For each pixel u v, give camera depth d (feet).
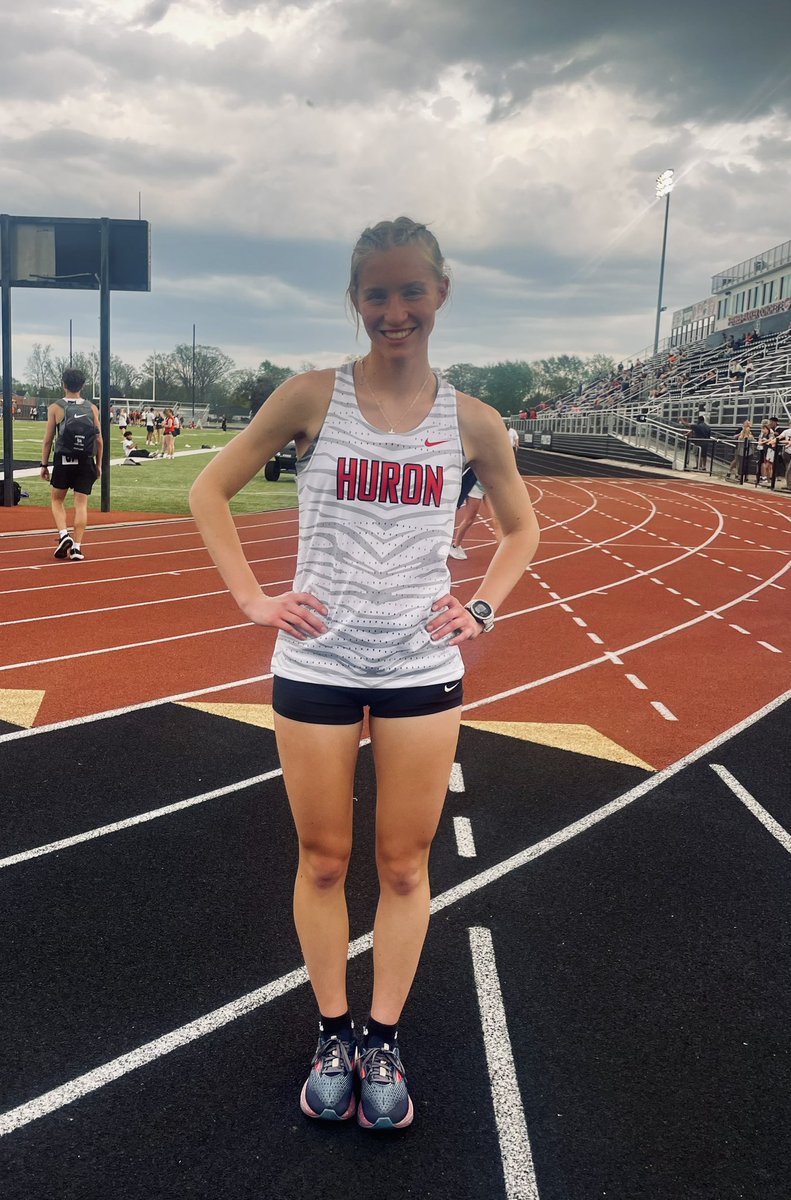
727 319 201.77
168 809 12.95
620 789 14.17
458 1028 8.39
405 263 6.08
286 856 11.62
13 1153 6.77
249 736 16.07
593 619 26.94
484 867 11.55
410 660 6.53
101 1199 6.38
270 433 6.57
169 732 16.19
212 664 20.72
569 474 103.24
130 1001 8.64
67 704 17.62
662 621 26.84
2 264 48.70
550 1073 7.81
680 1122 7.27
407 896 7.13
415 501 6.40
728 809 13.50
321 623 6.44
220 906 10.38
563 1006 8.76
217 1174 6.64
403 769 6.70
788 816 13.28
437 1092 7.55
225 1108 7.31
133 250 48.26
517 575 7.06
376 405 6.43
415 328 6.28
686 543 45.47
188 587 29.71
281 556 37.91
